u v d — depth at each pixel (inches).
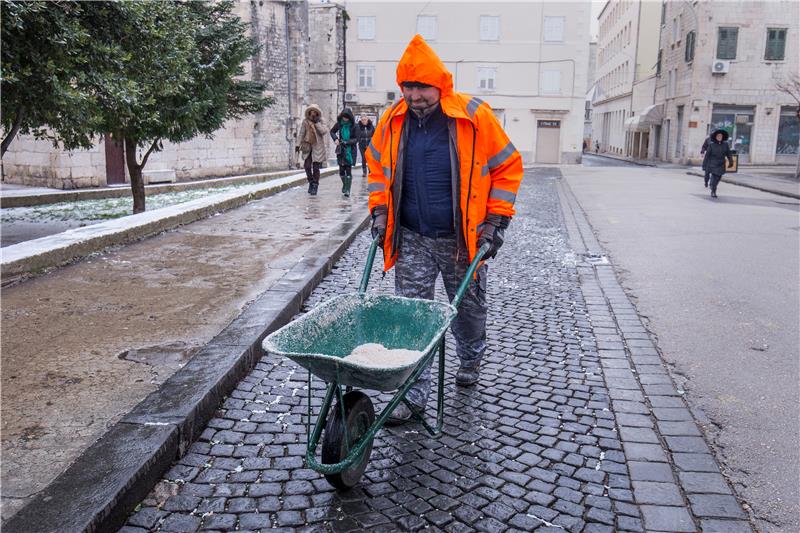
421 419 134.6
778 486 125.3
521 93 1743.4
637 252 368.8
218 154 979.9
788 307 252.2
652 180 1007.6
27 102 284.7
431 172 142.1
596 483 125.0
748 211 570.3
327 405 116.7
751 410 159.6
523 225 476.1
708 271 317.1
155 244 314.0
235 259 283.3
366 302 137.4
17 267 237.1
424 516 113.4
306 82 1230.3
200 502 115.0
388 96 1768.0
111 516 103.9
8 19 244.8
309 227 371.2
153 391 144.1
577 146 1743.4
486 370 183.5
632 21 2209.6
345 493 119.6
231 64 504.7
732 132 1471.5
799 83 1136.8
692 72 1472.7
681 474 128.2
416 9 1731.1
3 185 706.8
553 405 160.6
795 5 1408.7
